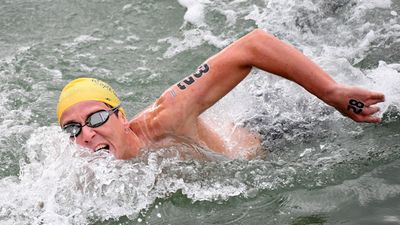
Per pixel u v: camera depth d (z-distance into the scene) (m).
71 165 16.02
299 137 17.97
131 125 16.86
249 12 25.00
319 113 18.52
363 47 21.58
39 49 24.31
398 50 21.34
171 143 16.69
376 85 18.97
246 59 16.20
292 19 23.20
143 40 24.55
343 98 15.69
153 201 15.86
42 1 27.36
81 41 24.72
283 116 18.45
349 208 14.94
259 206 15.41
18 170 17.58
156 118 16.58
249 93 19.09
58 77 22.64
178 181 16.34
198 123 16.97
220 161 17.00
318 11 23.12
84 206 15.70
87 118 15.98
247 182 16.28
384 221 14.37
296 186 15.98
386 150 16.95
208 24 24.83
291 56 16.03
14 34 25.36
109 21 25.86
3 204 15.84
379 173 16.08
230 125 18.03
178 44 24.02
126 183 16.02
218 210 15.41
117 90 21.70
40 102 21.17
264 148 17.70
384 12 23.27
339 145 17.47
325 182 16.00
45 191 15.95
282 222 14.70
